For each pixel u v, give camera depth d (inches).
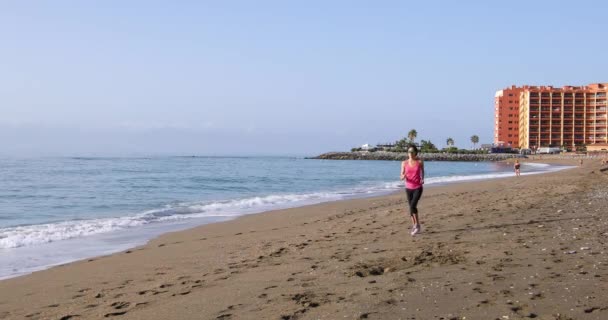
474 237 392.8
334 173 2532.0
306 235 460.1
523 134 6102.4
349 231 469.4
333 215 646.5
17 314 237.8
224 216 690.2
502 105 6250.0
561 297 212.4
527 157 5275.6
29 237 503.8
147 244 463.2
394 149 7460.6
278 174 2329.0
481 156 5679.1
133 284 289.4
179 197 1064.8
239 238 470.6
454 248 346.6
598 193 797.9
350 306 212.4
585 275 250.2
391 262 306.7
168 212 745.0
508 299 211.9
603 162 2876.5
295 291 244.4
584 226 429.7
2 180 1603.1
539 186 1046.4
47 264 382.0
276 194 1150.3
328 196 1037.2
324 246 385.4
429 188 1211.9
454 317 191.3
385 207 731.4
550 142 5871.1
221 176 2027.6
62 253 425.7
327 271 288.4
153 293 261.3
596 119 5728.3
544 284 234.8
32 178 1724.9
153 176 1936.5
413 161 422.6
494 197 799.7
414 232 418.3
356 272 278.5
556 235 385.1
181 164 3759.8
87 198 1024.2
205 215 704.4
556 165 3430.1
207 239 478.0
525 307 199.9
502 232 410.9
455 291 228.1
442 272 269.7
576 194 787.4
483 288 231.6
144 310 227.8
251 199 971.9
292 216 659.4
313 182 1688.0
